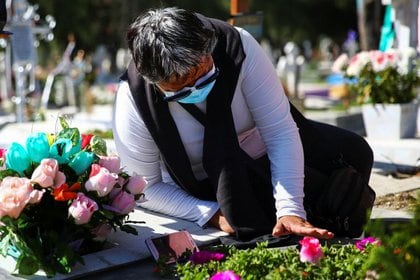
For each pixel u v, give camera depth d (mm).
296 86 19359
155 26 3479
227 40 3988
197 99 3797
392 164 6609
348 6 44625
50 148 3703
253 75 3945
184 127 4062
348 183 4082
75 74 18000
